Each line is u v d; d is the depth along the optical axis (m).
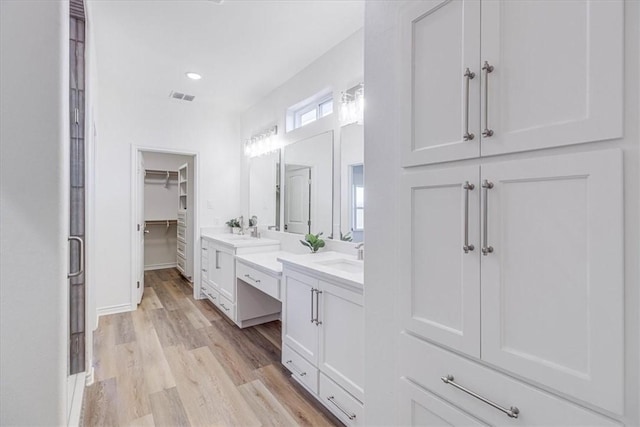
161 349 2.63
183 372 2.27
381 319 1.28
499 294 0.87
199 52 2.72
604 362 0.70
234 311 3.13
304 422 1.76
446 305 1.01
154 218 5.86
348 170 2.49
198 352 2.58
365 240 1.35
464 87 0.95
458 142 0.97
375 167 1.30
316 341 1.91
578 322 0.74
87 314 1.96
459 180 0.97
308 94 2.97
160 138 3.85
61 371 0.96
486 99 0.90
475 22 0.93
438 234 1.03
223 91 3.62
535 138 0.80
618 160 0.68
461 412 0.97
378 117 1.29
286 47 2.64
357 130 2.40
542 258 0.80
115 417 1.79
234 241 3.42
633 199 0.67
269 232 3.67
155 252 5.88
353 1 2.07
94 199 2.80
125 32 2.41
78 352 1.89
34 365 0.93
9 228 0.90
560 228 0.77
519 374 0.83
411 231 1.12
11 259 0.90
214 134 4.23
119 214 3.57
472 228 0.93
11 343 0.91
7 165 0.89
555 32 0.77
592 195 0.72
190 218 4.79
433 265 1.05
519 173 0.83
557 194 0.77
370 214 1.33
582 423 0.74
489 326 0.89
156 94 3.72
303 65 2.97
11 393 0.91
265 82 3.36
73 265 1.84
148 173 5.80
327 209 2.72
